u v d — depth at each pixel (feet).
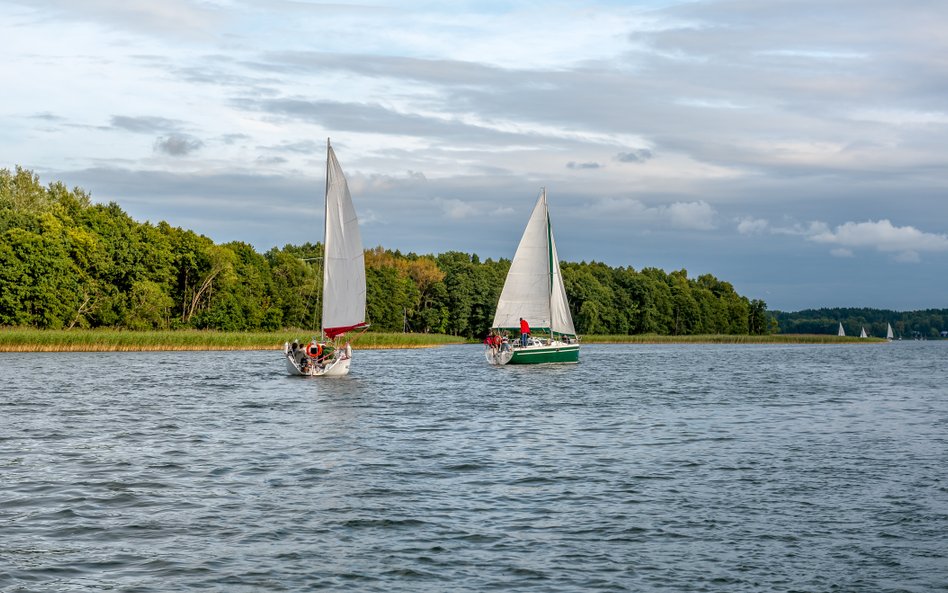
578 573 51.08
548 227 235.40
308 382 184.14
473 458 87.66
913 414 133.90
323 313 188.14
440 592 47.85
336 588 48.29
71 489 71.10
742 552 55.26
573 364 249.96
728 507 66.74
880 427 116.06
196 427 109.60
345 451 91.35
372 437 102.01
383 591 47.88
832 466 84.28
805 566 52.60
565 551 55.16
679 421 120.98
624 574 50.98
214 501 67.31
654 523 61.93
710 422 120.16
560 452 92.12
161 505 65.87
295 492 70.74
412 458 87.30
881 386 197.26
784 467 83.61
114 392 155.53
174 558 53.01
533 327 238.48
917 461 87.35
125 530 58.90
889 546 56.70
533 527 60.64
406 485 73.87
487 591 48.08
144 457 86.69
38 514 62.80
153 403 137.80
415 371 224.94
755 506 67.10
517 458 88.02
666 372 240.12
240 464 83.05
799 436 105.91
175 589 47.85
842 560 53.83
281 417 120.98
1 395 146.72
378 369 233.14
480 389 171.73
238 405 136.36
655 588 48.85
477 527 60.49
